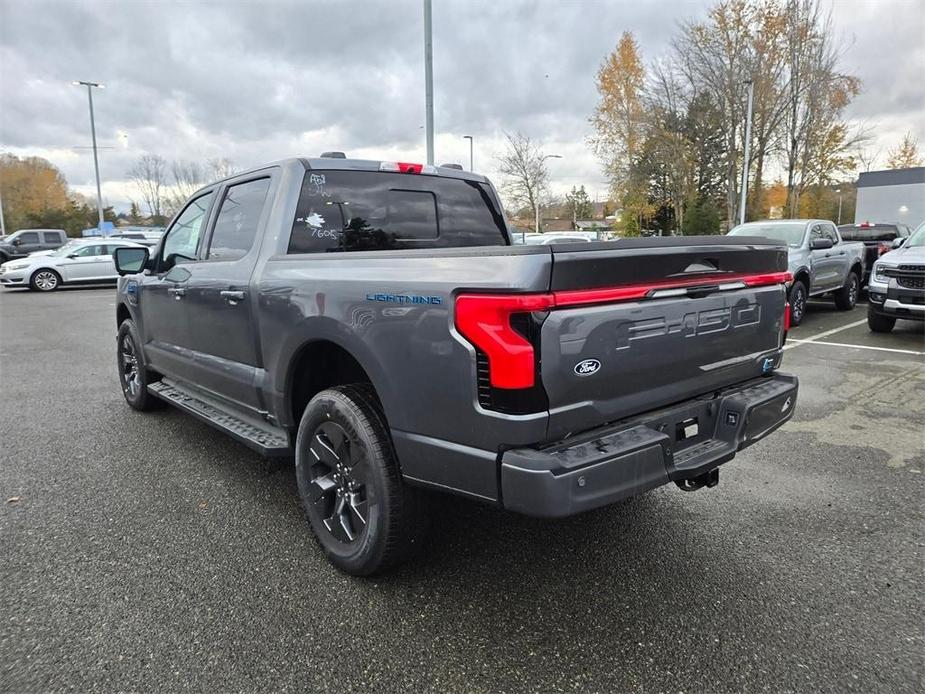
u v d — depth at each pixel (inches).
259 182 147.4
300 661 91.7
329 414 113.2
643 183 1561.3
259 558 121.6
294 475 164.6
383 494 104.9
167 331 186.2
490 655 93.1
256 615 102.9
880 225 671.8
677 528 133.1
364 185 149.1
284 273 125.6
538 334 83.4
